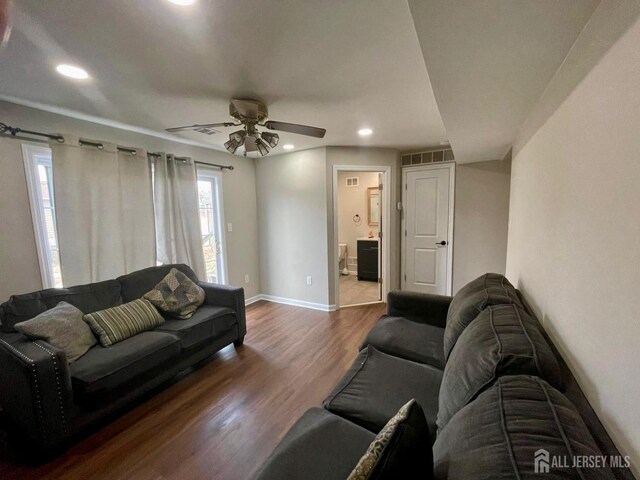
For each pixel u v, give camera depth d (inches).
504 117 78.5
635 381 26.2
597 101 35.0
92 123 103.4
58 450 65.8
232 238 163.3
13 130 82.4
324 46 57.7
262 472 40.6
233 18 48.5
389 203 164.1
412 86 76.7
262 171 174.2
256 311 160.9
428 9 35.3
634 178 26.5
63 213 92.1
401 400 54.0
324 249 157.5
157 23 49.6
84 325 79.9
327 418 50.1
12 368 64.7
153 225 117.6
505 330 45.8
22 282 87.7
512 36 41.3
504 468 22.9
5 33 27.1
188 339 93.0
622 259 28.7
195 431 71.9
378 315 151.7
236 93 80.3
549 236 55.6
